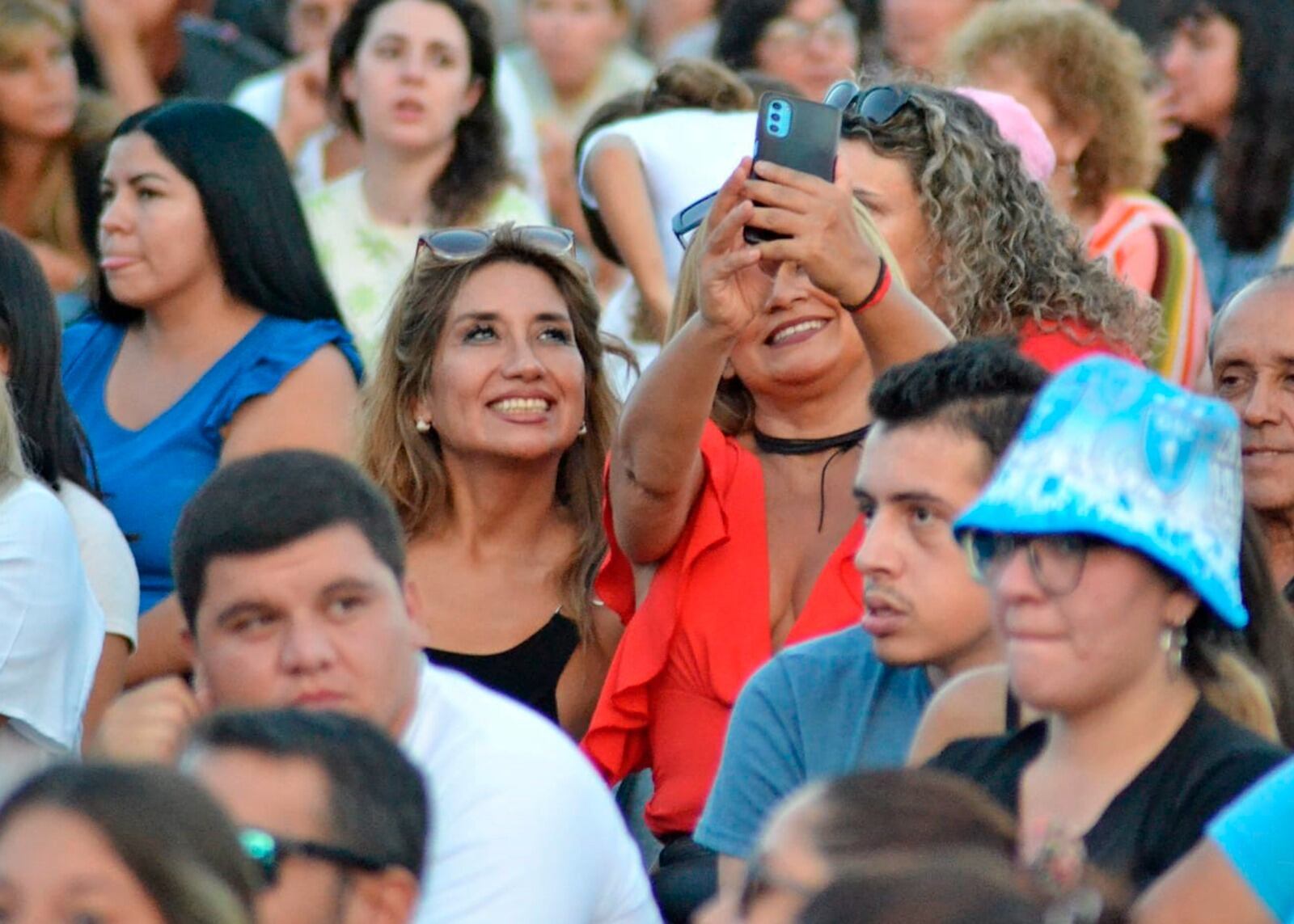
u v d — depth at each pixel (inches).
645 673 577.3
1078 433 385.7
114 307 770.2
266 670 429.4
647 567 597.6
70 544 598.9
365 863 350.9
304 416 731.4
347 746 358.0
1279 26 954.7
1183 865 365.7
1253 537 442.3
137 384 748.6
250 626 431.5
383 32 920.9
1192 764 391.5
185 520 439.5
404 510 657.6
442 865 432.5
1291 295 561.3
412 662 441.4
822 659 502.6
